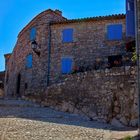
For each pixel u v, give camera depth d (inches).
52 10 1279.5
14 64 1547.7
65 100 891.4
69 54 1194.0
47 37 1241.4
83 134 478.0
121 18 1147.9
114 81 779.4
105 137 456.1
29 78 1279.5
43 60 1226.6
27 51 1337.4
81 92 857.5
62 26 1227.2
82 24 1199.6
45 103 941.8
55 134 463.2
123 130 573.0
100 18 1166.3
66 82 909.2
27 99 1029.2
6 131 465.7
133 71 746.8
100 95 804.0
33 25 1309.1
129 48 1088.2
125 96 738.2
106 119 762.2
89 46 1174.3
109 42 1151.0
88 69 1146.7
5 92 1743.4
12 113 724.7
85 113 822.5
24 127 515.5
